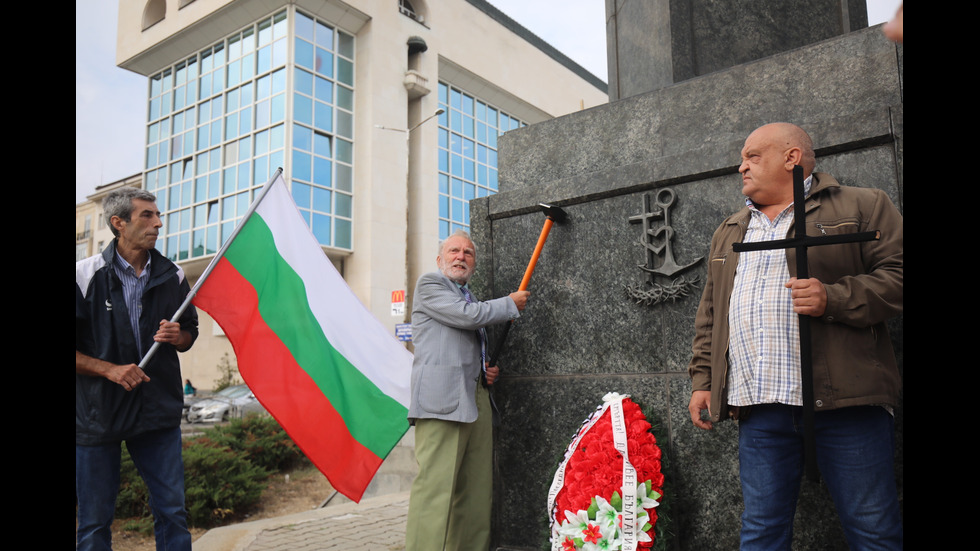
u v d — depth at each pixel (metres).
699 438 3.03
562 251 3.61
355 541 4.64
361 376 3.72
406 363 3.77
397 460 7.91
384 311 26.38
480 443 3.39
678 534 3.01
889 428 2.08
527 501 3.54
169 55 29.53
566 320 3.54
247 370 3.50
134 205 3.14
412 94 29.41
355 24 27.62
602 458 2.93
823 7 4.01
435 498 3.10
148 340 3.15
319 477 8.90
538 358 3.61
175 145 29.38
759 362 2.17
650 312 3.28
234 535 4.86
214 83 28.11
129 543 5.77
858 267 2.15
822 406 2.02
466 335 3.31
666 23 3.84
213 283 3.50
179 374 3.28
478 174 33.44
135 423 3.01
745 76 3.20
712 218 3.15
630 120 3.56
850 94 2.91
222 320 3.48
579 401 3.44
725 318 2.34
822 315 2.00
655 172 3.30
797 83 3.05
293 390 3.58
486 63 33.38
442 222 30.92
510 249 3.85
